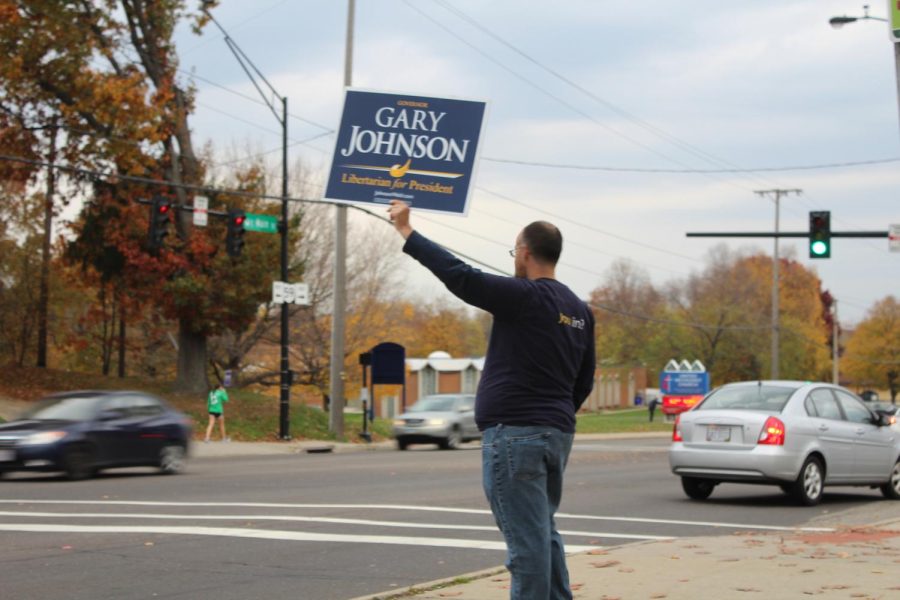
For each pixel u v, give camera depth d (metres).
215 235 38.12
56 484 18.42
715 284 94.75
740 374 78.62
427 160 6.13
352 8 34.66
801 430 15.48
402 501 15.41
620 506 15.26
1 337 48.28
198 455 29.03
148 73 37.44
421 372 80.50
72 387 38.72
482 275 5.00
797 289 107.69
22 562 9.63
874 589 7.93
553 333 5.11
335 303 37.03
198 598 8.07
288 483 18.73
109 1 36.25
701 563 9.18
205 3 36.78
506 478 5.09
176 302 36.78
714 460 15.53
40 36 34.62
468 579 8.50
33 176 37.50
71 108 35.69
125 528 11.97
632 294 115.88
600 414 82.00
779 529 12.65
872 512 14.93
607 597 7.67
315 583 8.70
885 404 70.62
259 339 54.31
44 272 43.38
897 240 29.03
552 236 5.36
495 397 5.11
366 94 6.18
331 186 6.19
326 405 66.81
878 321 108.06
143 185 36.94
